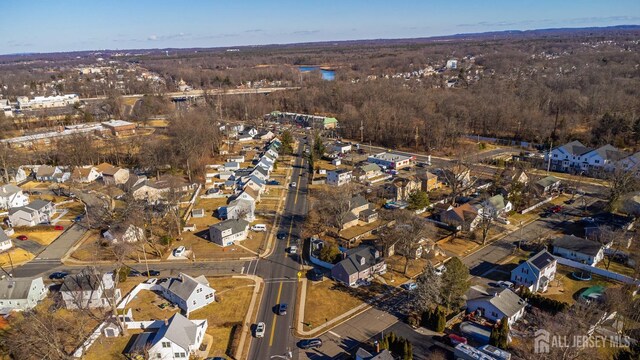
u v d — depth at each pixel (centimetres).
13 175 13162
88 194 11512
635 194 9838
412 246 7731
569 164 13000
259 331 6075
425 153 15775
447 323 6231
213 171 13838
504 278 7412
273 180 12988
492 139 16875
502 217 9750
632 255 7775
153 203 10969
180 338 5594
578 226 9362
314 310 6644
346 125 19150
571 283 7262
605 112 16262
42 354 5591
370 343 5869
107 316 6544
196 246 8862
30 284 6950
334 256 7894
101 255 8556
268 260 8256
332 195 9906
